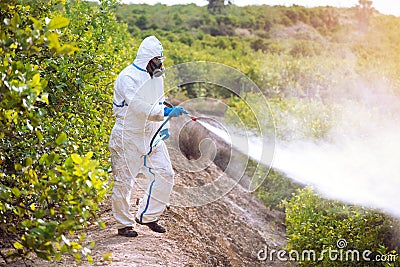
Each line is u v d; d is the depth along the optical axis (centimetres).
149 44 712
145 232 809
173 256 752
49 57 737
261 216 1289
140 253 717
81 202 518
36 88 495
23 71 507
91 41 916
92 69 852
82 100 817
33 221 522
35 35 495
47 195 523
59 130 698
